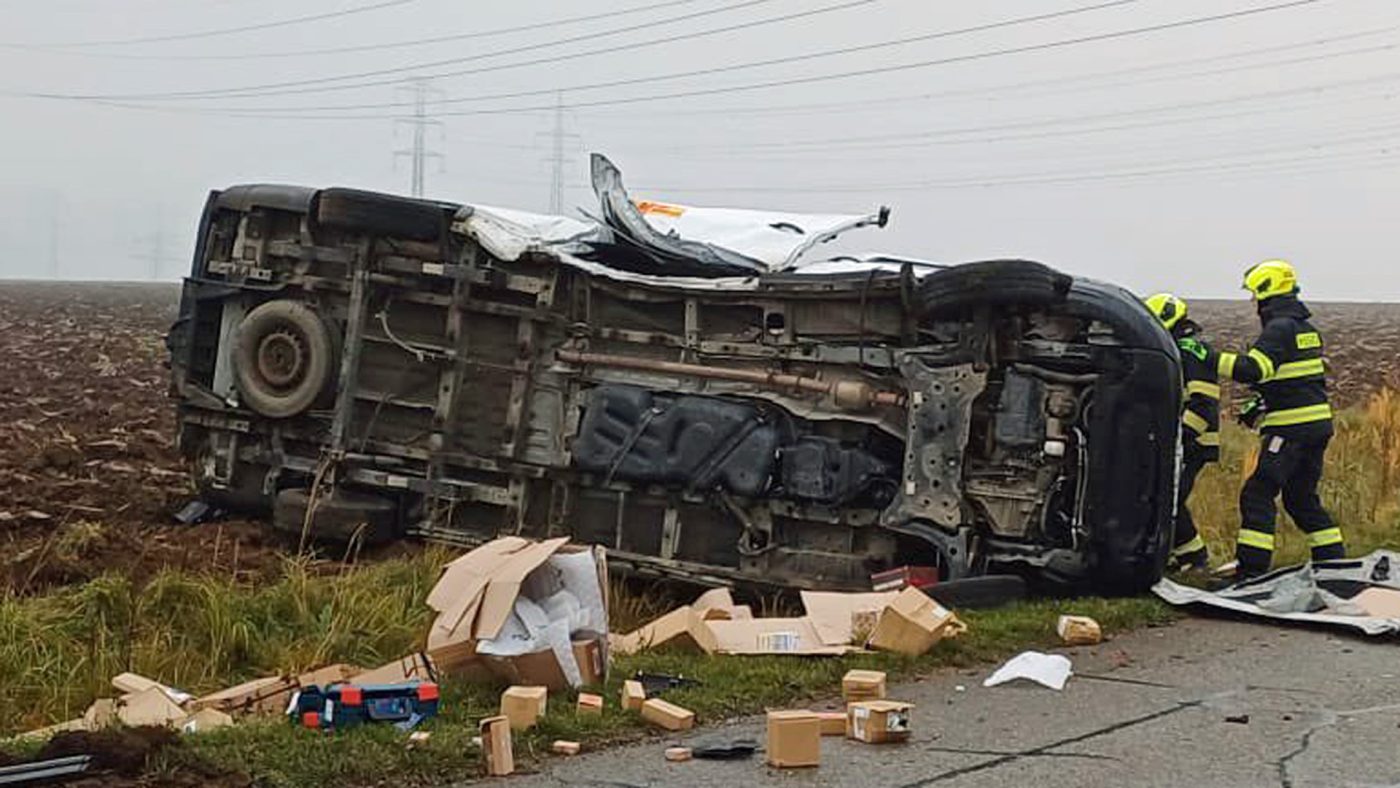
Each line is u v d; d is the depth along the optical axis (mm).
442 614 7387
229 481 12141
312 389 11648
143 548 10805
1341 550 11391
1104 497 9742
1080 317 9773
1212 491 14258
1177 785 5926
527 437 11188
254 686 7512
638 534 10852
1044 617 9250
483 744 6098
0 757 5867
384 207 11406
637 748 6516
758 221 12023
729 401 10516
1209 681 7910
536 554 7484
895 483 10148
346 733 6355
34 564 10203
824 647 8297
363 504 11406
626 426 10719
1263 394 11273
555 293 11141
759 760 6289
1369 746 6539
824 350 10289
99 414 20562
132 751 5871
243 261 12047
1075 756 6359
